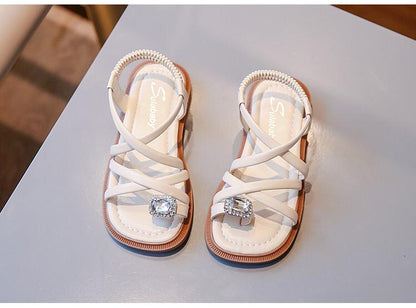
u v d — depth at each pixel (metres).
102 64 0.90
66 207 0.76
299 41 0.92
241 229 0.69
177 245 0.69
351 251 0.72
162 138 0.77
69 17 1.37
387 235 0.73
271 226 0.69
